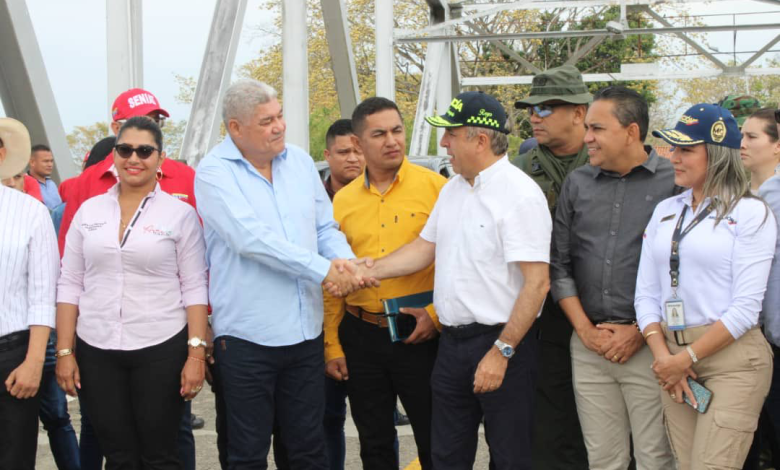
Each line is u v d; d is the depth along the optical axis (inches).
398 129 165.5
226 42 275.7
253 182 154.3
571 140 171.3
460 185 151.9
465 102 145.3
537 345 152.6
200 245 159.2
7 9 245.1
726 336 133.6
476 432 156.9
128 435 154.6
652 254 143.9
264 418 154.7
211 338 164.1
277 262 149.6
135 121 153.5
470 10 610.5
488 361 143.3
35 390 151.0
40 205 156.3
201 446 231.1
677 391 138.2
